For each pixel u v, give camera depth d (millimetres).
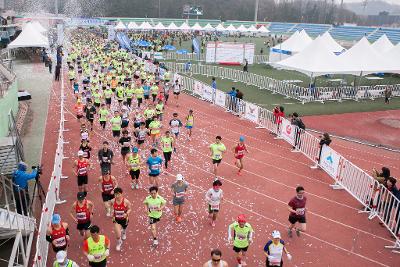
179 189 11320
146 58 44062
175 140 19297
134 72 34031
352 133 22188
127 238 10820
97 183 14188
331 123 23875
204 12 139000
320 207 13117
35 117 22484
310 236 11336
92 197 13102
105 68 36719
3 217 9086
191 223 11742
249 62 47094
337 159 14750
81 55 43562
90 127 19359
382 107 28672
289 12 151375
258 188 14375
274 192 14109
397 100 31453
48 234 8828
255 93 31766
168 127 21703
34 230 10547
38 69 39469
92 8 107250
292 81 36500
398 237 11078
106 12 115562
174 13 132625
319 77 41094
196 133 20875
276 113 20562
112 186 11523
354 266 10047
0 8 58031
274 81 32125
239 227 9203
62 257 7383
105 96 24375
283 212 12648
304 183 14992
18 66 41031
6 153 13633
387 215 11742
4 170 13594
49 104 25484
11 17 59656
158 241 10719
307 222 12109
